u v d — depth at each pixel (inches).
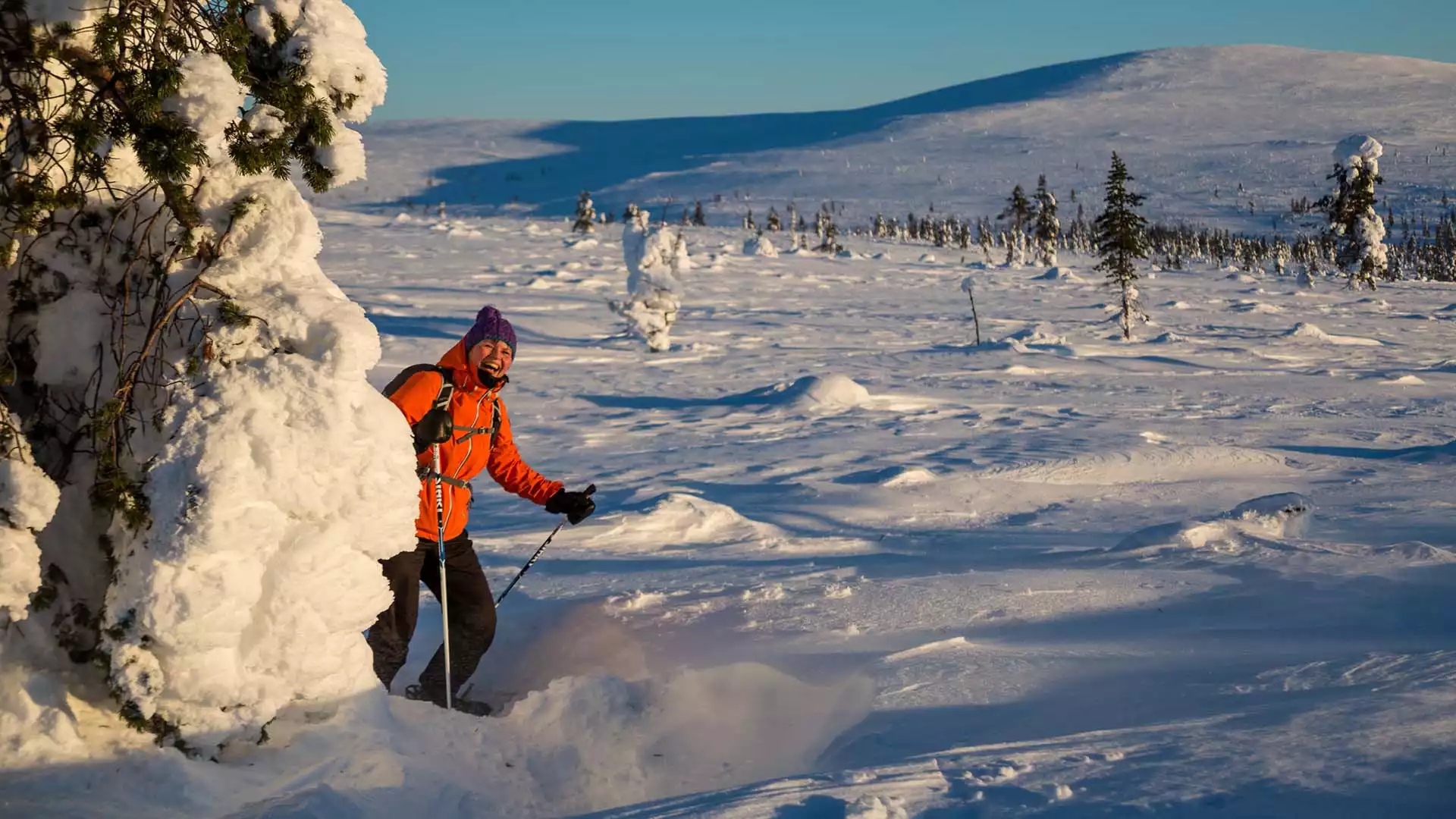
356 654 129.5
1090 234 5383.9
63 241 132.9
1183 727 115.5
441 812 124.9
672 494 364.8
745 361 1101.1
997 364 1072.2
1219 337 1421.0
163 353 128.3
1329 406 783.7
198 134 124.0
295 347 128.2
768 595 233.3
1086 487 442.6
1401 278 3553.2
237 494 118.7
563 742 148.4
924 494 424.8
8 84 124.6
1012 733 132.9
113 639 118.9
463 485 174.2
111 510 122.0
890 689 157.3
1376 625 174.4
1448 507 345.4
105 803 111.0
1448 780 93.0
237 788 117.0
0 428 121.3
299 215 134.3
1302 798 92.0
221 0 132.5
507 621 223.8
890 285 2320.4
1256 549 246.4
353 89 135.5
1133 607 201.5
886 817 94.2
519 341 1189.1
